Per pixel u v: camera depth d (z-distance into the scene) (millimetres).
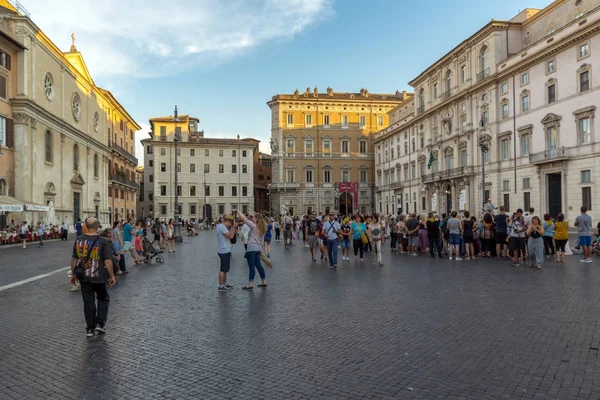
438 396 5133
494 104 52531
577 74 41500
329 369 6039
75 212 50125
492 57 52938
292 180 88188
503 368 5977
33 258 23000
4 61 36938
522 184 48531
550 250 20875
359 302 10492
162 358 6590
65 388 5504
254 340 7441
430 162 60750
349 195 90188
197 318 9078
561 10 48438
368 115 91188
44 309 10172
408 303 10297
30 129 39406
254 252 12641
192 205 88562
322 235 20219
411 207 74188
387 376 5758
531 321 8414
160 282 14133
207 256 23609
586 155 40438
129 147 81875
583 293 11117
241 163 91125
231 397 5180
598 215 39281
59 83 45969
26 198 38531
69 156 48062
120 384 5609
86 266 7734
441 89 64188
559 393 5164
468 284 12898
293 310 9703
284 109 88062
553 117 43875
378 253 17984
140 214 101000
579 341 7121
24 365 6344
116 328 8352
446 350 6781
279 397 5160
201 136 98500
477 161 56000
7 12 38875
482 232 20797
